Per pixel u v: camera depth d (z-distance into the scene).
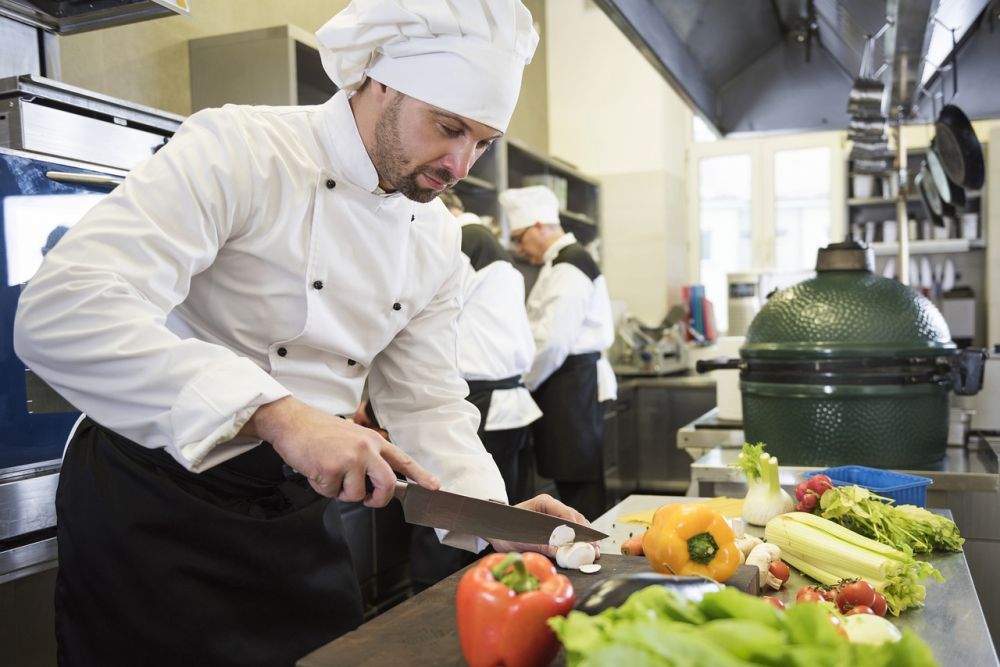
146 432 1.00
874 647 0.64
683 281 6.13
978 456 2.16
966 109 3.01
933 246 5.32
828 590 1.12
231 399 0.95
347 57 1.14
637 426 5.12
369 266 1.24
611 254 5.83
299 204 1.16
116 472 1.15
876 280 2.14
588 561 1.16
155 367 0.96
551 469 3.44
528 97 5.52
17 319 0.99
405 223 1.27
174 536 1.13
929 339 2.03
